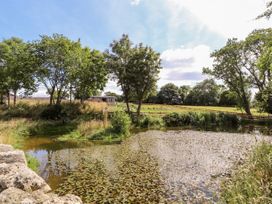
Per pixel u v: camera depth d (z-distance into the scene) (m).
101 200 8.03
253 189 5.21
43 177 10.66
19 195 6.21
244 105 37.81
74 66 34.09
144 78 34.06
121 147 17.58
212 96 82.94
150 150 16.28
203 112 34.44
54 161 13.56
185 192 8.51
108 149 16.92
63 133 23.52
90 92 36.25
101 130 22.64
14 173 7.95
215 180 9.65
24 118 28.28
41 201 5.98
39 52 33.91
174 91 91.56
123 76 33.94
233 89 38.66
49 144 18.92
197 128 29.19
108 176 10.66
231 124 32.38
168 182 9.65
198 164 12.25
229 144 17.84
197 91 87.50
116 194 8.52
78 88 35.31
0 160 9.34
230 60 37.12
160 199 7.97
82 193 8.69
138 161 13.27
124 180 10.05
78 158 14.26
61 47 33.53
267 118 33.81
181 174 10.66
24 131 22.73
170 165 12.24
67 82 34.47
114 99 62.94
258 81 35.53
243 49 35.72
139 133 25.09
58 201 5.94
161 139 20.89
